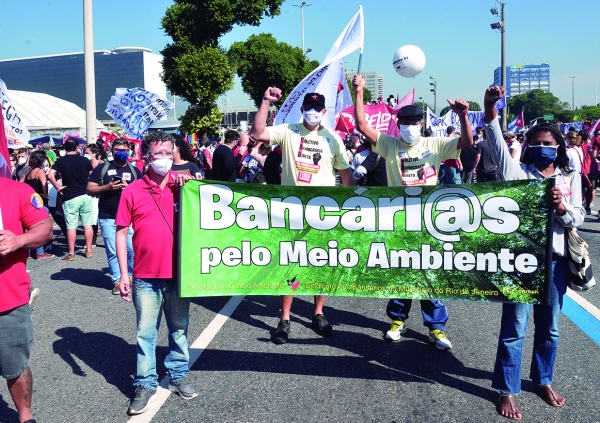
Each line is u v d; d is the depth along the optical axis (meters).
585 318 5.11
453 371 4.05
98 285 6.84
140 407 3.48
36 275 7.43
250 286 3.81
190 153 5.93
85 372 4.18
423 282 3.70
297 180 4.74
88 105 15.13
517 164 3.57
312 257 3.81
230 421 3.38
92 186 6.17
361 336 4.82
